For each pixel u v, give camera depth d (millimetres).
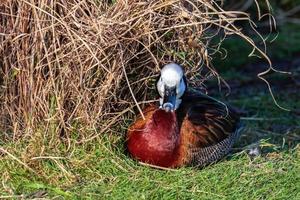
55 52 11297
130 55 11617
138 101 12133
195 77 12477
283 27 22000
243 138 13516
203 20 11812
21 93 11734
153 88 12078
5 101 11977
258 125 14477
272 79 18109
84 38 11195
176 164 11383
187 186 11000
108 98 11617
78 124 11602
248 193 10961
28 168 11117
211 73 14031
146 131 11297
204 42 13555
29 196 10773
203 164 11633
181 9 11594
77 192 10836
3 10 11805
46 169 11164
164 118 11211
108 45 11289
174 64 11211
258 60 19656
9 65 11906
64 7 11383
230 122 12070
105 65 11484
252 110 15492
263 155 12375
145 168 11359
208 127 11625
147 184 10945
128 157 11586
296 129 14289
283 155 12273
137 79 12008
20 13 11570
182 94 11438
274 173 11453
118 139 11719
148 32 11438
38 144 11344
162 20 11633
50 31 11461
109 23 11258
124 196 10695
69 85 11508
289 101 16188
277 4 22594
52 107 11500
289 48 20500
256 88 17406
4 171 11109
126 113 12008
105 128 11602
